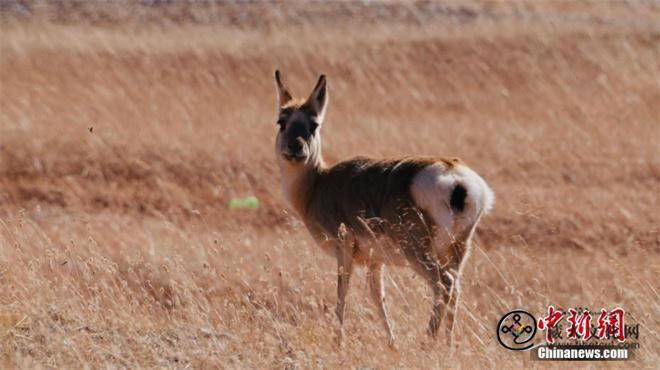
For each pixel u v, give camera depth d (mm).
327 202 15656
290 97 17094
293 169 16141
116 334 12898
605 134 33375
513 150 31438
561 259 21328
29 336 12547
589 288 18141
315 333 13461
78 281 15242
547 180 28797
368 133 33031
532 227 24078
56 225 24172
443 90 38969
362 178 15047
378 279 14969
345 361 12398
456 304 14016
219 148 31078
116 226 24094
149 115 34719
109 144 30938
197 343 12867
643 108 36750
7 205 26656
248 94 38406
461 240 14109
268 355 12570
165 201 27312
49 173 29047
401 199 14266
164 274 17297
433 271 13977
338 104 37062
